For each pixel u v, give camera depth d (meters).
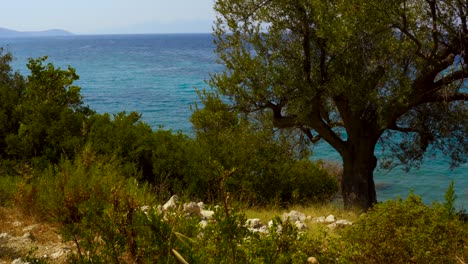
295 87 14.82
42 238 6.59
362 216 5.42
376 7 13.02
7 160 13.78
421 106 16.91
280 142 17.25
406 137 18.61
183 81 96.88
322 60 15.00
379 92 14.60
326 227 8.48
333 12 13.87
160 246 4.22
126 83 94.06
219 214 3.98
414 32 13.59
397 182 29.45
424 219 5.18
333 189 17.91
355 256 4.92
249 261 4.08
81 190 6.52
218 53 15.80
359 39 13.83
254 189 14.77
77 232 4.72
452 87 15.34
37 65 18.25
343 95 15.30
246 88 15.45
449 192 6.03
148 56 185.38
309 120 16.03
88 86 89.06
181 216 4.65
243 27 15.29
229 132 16.25
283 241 4.21
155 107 64.31
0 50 30.95
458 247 4.96
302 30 14.93
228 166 14.98
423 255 4.81
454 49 14.02
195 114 17.27
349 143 16.55
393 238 4.96
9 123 16.06
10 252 5.95
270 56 15.27
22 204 7.96
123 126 15.64
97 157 10.71
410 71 15.37
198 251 4.23
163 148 14.93
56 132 14.48
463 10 13.68
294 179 16.17
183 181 14.23
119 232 5.16
